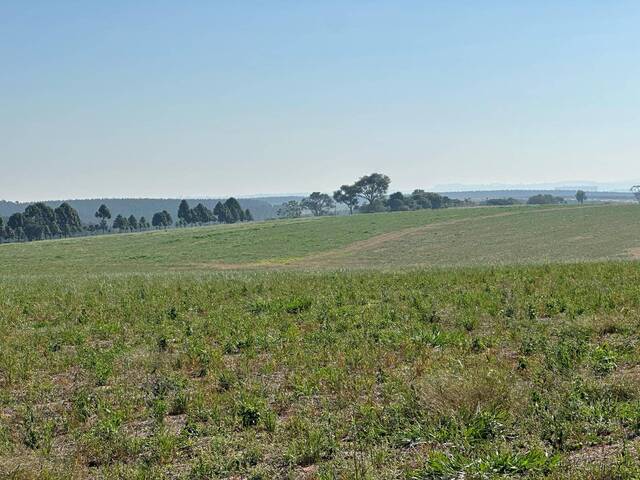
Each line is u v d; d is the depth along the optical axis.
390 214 113.25
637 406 7.26
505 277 20.02
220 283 22.55
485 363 9.73
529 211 101.62
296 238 85.25
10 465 7.04
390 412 7.84
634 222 78.56
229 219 186.62
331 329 13.42
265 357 11.62
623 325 11.76
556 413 7.21
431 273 22.50
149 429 8.27
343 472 6.20
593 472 5.64
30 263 70.19
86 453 7.43
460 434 6.88
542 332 11.91
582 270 20.52
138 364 11.47
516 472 5.95
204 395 9.32
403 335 12.21
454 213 106.56
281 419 8.30
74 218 163.38
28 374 11.20
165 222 186.75
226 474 6.58
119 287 23.06
